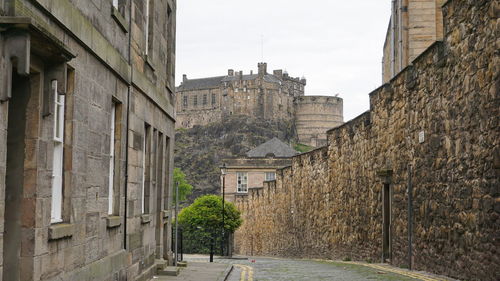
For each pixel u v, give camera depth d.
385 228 20.33
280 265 22.25
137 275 12.91
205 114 182.12
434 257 15.02
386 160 20.11
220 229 52.00
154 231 15.60
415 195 16.75
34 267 6.78
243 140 166.00
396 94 18.91
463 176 12.88
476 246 12.06
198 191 152.38
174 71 19.16
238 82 175.75
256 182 80.31
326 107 183.88
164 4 16.69
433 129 15.15
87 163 8.89
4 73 5.84
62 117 8.09
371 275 15.66
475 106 12.17
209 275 16.39
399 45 22.42
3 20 5.78
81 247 8.62
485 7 11.62
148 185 14.60
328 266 20.86
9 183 6.80
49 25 6.98
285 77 191.88
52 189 7.80
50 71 7.02
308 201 33.66
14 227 6.77
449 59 13.82
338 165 27.19
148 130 14.63
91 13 9.06
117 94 10.84
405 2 22.14
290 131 178.50
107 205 10.20
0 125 5.81
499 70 10.91
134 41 12.39
